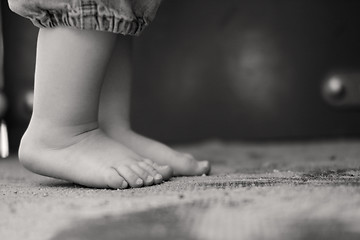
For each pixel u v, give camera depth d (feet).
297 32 4.61
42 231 1.36
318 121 4.62
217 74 4.68
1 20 4.46
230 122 4.69
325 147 3.81
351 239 1.27
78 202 1.59
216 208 1.47
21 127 4.45
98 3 1.83
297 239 1.27
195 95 4.69
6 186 2.00
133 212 1.46
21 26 4.46
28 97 4.43
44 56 1.91
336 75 4.58
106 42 1.90
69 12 1.84
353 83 4.54
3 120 4.39
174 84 4.70
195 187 1.78
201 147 4.22
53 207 1.54
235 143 4.59
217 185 1.81
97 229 1.36
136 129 4.71
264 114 4.65
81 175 1.90
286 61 4.62
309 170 2.22
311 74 4.62
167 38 4.68
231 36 4.66
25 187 1.97
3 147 4.34
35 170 1.99
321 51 4.61
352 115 4.57
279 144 4.42
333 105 4.58
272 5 4.62
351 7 4.58
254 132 4.67
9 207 1.56
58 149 1.95
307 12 4.61
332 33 4.60
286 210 1.43
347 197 1.53
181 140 4.72
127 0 1.87
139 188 1.83
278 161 2.83
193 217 1.41
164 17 4.67
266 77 4.64
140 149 2.21
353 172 2.07
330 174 2.02
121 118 2.24
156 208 1.49
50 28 1.91
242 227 1.34
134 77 4.68
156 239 1.29
